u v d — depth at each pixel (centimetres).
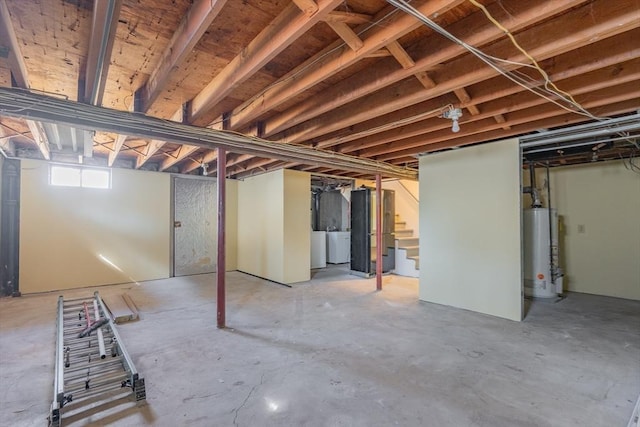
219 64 225
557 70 211
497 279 366
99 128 253
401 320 354
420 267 443
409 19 158
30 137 407
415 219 785
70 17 174
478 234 384
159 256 602
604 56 192
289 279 564
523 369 239
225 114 322
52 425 169
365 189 637
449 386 215
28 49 206
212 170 623
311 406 192
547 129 339
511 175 356
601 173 485
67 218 513
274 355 262
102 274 542
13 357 257
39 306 406
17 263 471
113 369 233
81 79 250
